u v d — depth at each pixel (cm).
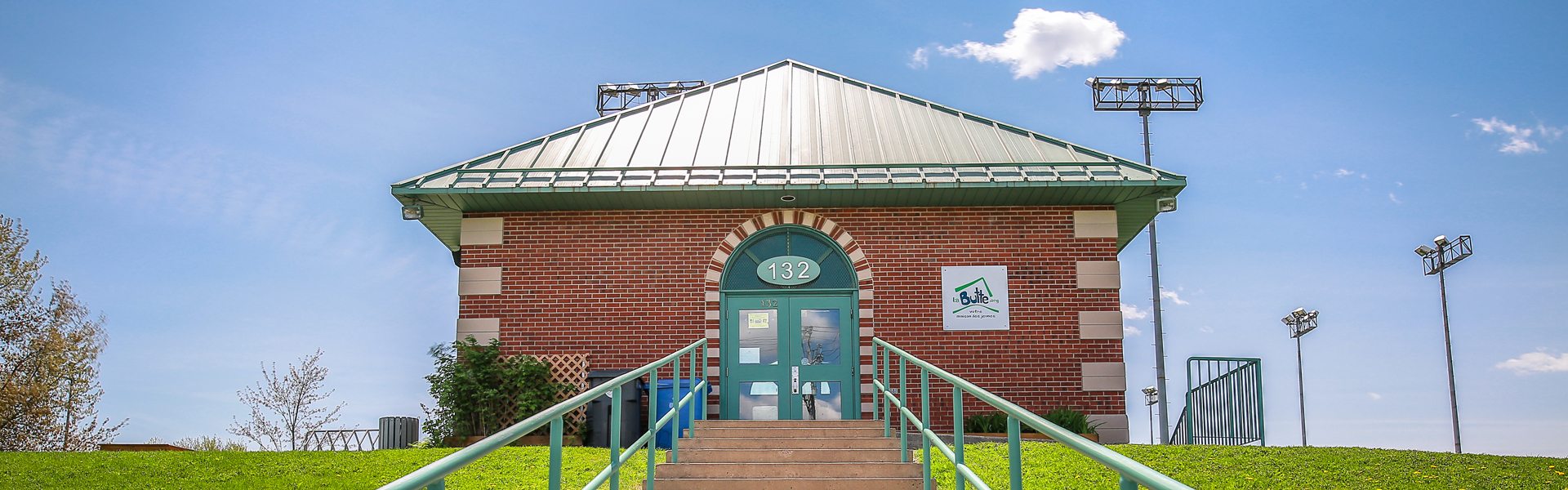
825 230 1655
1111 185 1573
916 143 1739
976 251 1652
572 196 1606
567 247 1662
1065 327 1631
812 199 1628
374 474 1228
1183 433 2073
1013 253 1652
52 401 2611
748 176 1611
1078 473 1161
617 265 1655
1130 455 1332
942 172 1612
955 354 1622
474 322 1639
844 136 1755
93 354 2703
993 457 1249
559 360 1608
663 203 1641
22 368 2580
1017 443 539
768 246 1670
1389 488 1128
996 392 1612
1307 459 1293
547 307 1642
